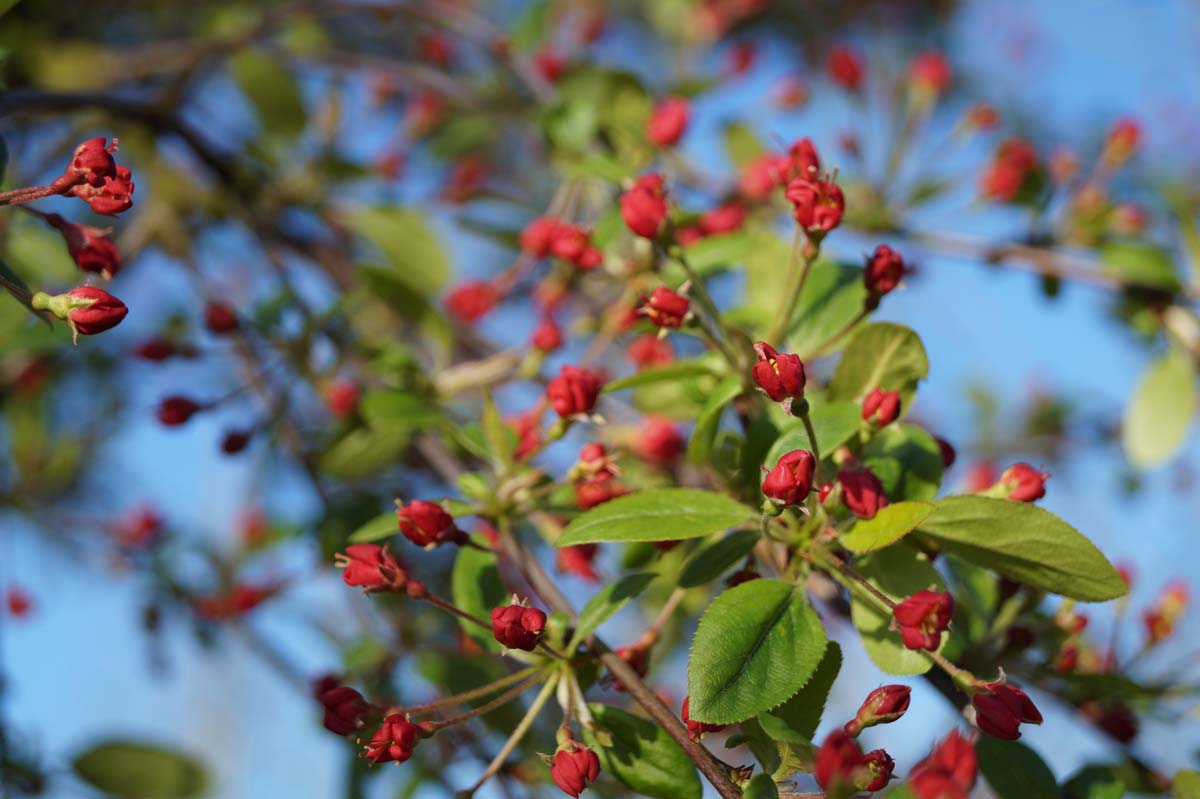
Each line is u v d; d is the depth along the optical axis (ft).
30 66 3.30
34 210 2.23
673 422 2.71
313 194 3.14
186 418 2.72
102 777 2.81
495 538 2.40
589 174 2.55
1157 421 2.94
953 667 2.12
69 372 3.67
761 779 2.12
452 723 2.21
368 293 2.77
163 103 3.21
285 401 2.77
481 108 3.54
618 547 2.59
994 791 2.28
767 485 2.15
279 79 3.14
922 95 3.07
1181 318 2.91
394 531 2.33
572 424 2.37
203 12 4.18
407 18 3.86
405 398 2.56
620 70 2.99
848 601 2.31
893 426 2.28
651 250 2.57
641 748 2.22
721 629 2.16
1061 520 2.16
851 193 2.99
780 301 2.47
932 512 2.18
